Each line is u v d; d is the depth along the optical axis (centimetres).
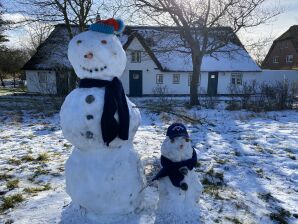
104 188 350
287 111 1525
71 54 357
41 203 460
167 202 377
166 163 379
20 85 4384
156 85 2891
